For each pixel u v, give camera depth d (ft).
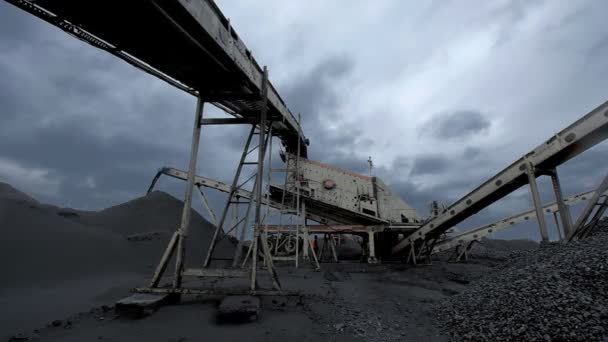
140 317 23.30
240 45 32.73
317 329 22.58
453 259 99.66
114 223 94.02
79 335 19.89
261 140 34.35
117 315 23.68
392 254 92.84
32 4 19.85
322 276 56.95
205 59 29.37
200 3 24.71
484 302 26.35
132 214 100.83
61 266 56.59
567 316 18.85
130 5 20.93
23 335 20.88
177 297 28.35
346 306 31.35
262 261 86.33
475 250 124.98
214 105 38.75
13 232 59.00
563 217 48.32
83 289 46.09
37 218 68.44
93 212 103.40
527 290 23.91
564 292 21.15
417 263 84.89
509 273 32.32
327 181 91.61
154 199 110.52
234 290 27.91
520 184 56.13
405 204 94.73
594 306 18.79
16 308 33.09
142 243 80.64
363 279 55.62
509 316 21.80
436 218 73.31
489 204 64.54
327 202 89.51
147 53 27.66
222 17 29.14
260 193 32.45
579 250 28.45
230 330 20.88
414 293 41.75
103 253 67.92
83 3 20.35
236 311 22.79
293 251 96.27
